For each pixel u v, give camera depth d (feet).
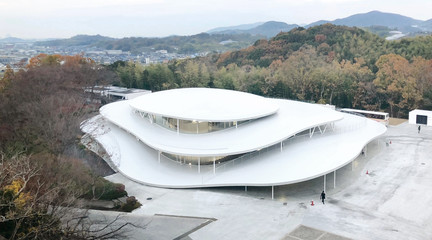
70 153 175.73
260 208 125.49
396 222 115.34
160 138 164.04
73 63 358.43
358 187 145.48
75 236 85.87
